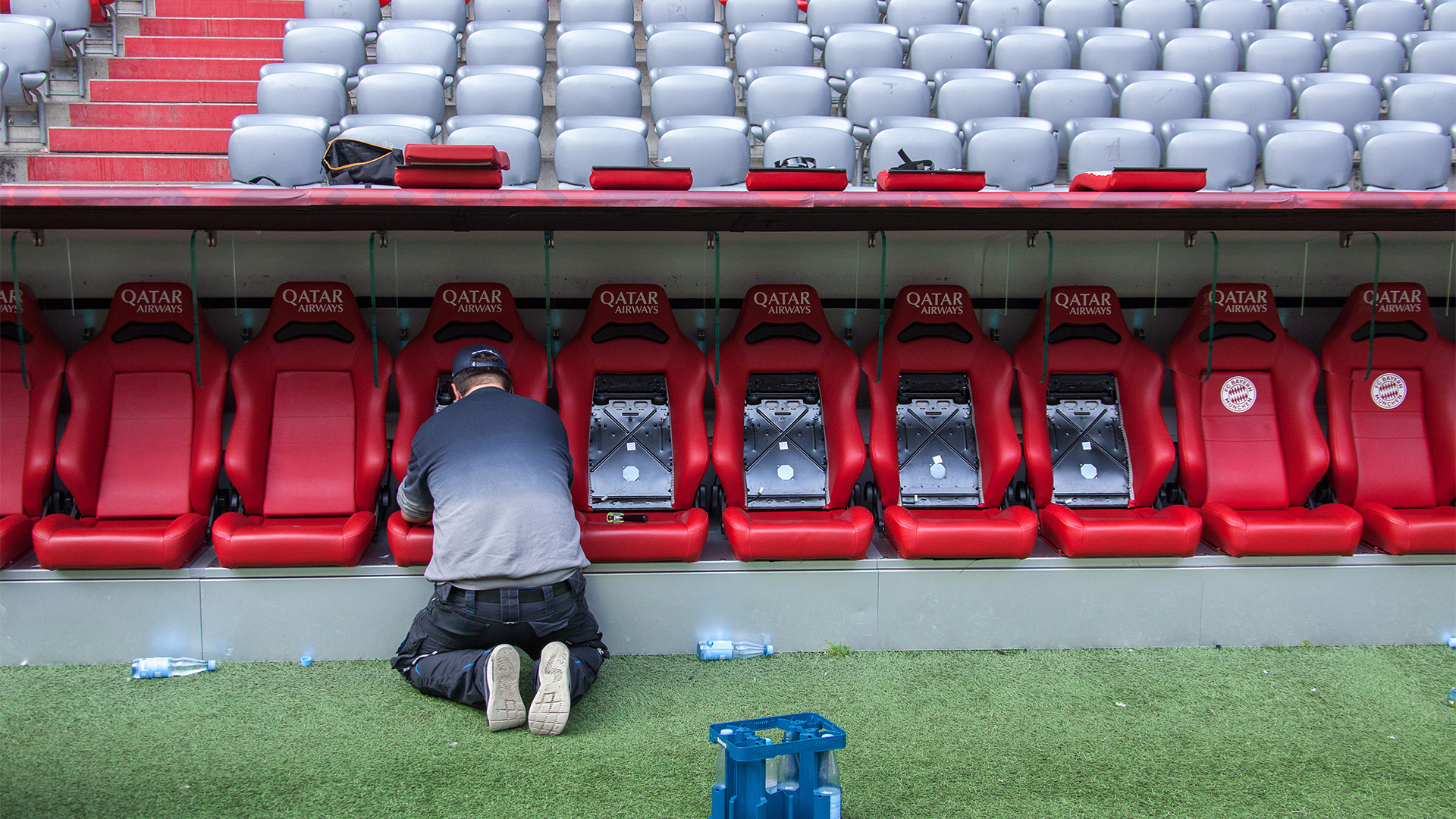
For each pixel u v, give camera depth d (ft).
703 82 17.03
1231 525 10.66
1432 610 10.94
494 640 8.80
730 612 10.52
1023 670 10.04
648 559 10.27
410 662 9.16
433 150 8.84
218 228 10.25
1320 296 13.67
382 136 13.97
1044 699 9.29
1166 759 8.04
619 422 12.07
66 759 7.80
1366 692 9.50
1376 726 8.71
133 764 7.72
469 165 8.91
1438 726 8.73
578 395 11.57
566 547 8.68
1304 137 14.20
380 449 11.16
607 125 15.19
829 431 11.82
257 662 10.05
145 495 11.05
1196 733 8.54
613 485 11.78
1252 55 19.65
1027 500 12.02
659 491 11.84
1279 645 10.87
